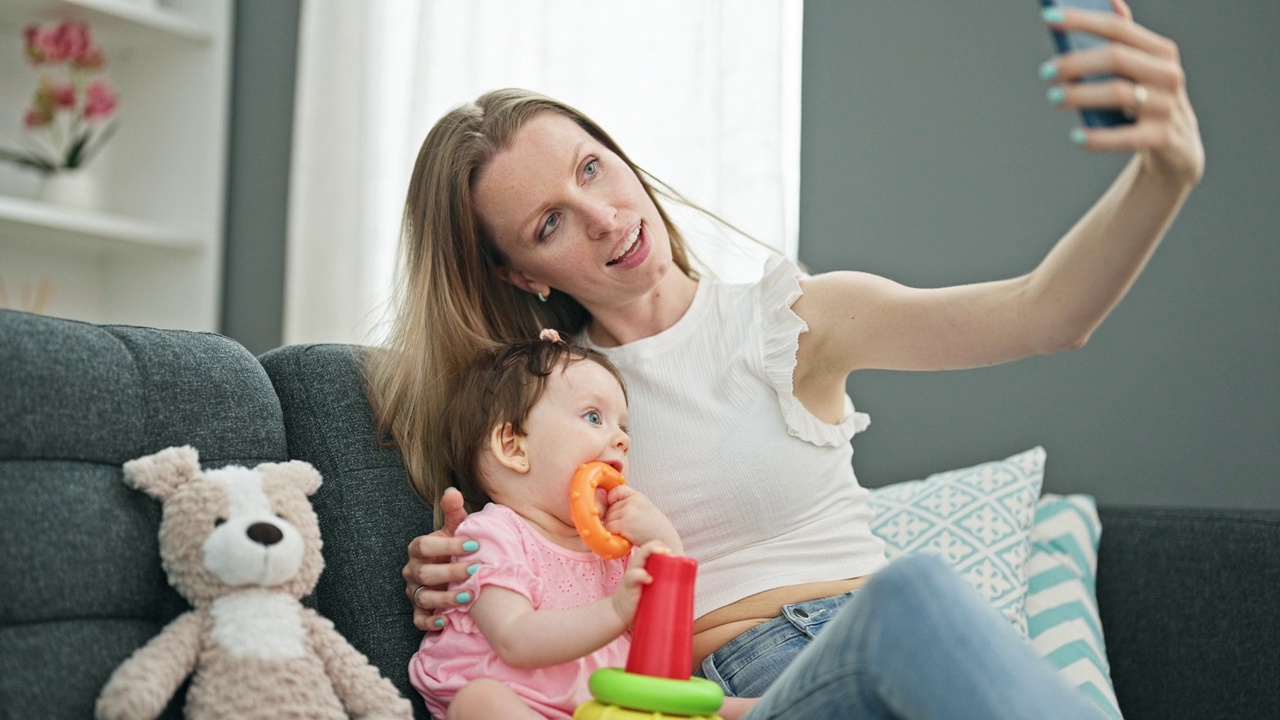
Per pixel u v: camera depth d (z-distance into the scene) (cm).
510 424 135
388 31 273
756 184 222
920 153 223
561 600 127
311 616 115
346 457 138
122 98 302
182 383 122
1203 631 166
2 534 102
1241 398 197
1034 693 92
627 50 237
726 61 227
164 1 300
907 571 96
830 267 229
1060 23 93
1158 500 202
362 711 114
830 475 142
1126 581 175
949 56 222
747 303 149
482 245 154
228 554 107
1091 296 111
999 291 123
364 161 267
